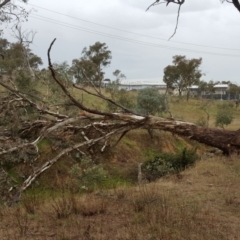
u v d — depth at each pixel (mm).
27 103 12508
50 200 8891
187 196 8516
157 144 23859
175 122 11664
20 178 14430
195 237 5758
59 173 15352
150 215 6750
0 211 7734
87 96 26688
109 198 8320
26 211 7496
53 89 17266
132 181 16891
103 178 15547
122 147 21062
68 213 7016
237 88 62656
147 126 11406
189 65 51156
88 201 7734
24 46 26219
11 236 5988
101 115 11070
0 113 12141
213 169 11617
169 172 15172
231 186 9523
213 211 7293
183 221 6465
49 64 9375
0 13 19188
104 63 42531
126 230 6133
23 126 12188
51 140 16078
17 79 17656
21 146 10078
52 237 5930
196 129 11836
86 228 6277
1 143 11586
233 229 6281
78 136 16125
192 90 63000
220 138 11992
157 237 5746
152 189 8922
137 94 26609
